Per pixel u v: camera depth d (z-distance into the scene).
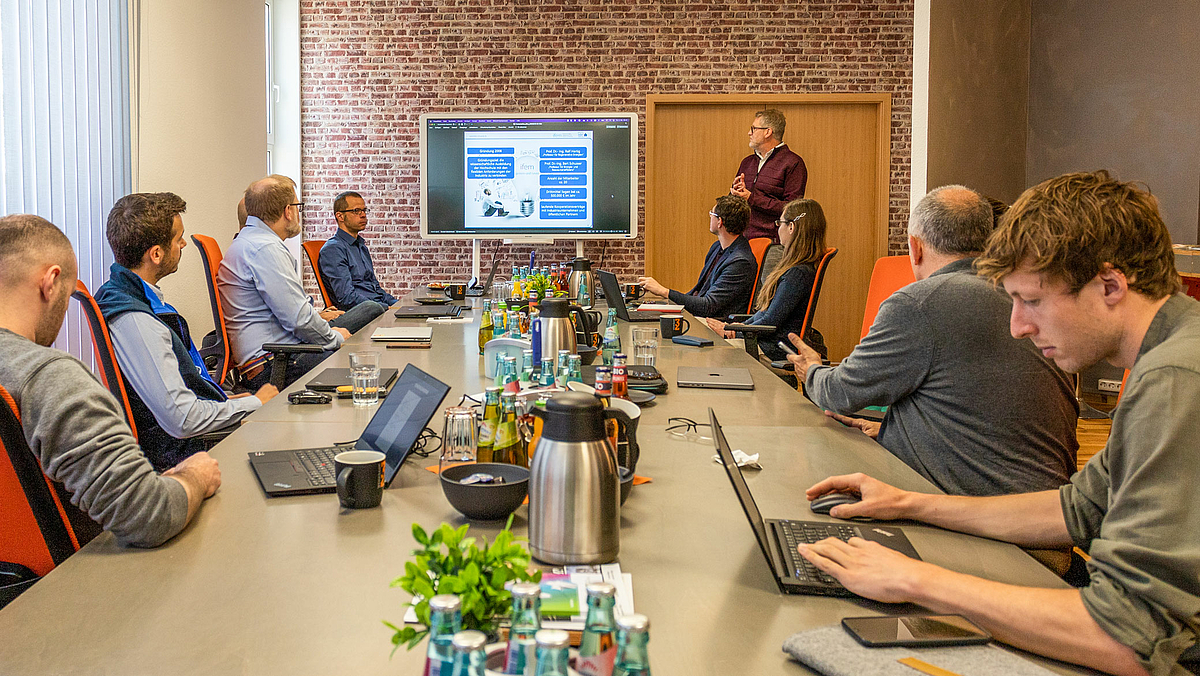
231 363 3.96
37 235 1.67
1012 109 5.65
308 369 3.99
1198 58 5.19
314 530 1.33
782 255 4.88
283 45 7.73
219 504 1.46
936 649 0.94
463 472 1.43
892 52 7.64
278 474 1.59
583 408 1.17
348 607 1.06
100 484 1.27
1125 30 5.65
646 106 7.71
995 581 1.11
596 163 7.53
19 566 1.42
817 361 2.61
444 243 7.93
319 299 7.88
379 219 7.90
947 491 1.80
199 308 5.64
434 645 0.69
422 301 5.10
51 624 1.02
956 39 5.38
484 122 7.51
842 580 1.09
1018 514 1.34
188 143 5.48
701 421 2.10
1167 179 5.44
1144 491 1.01
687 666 0.93
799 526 1.33
